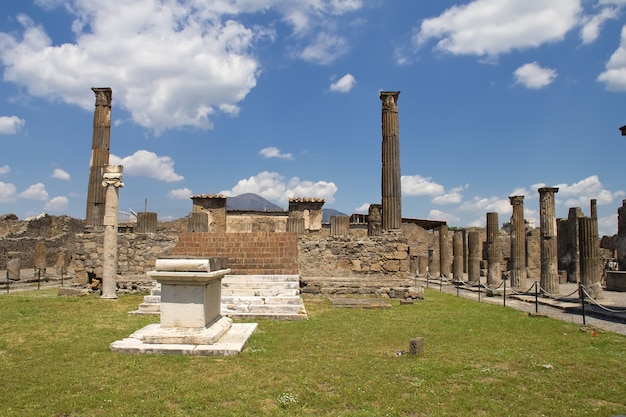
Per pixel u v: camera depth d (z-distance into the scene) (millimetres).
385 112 21203
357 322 12070
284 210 39062
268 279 15172
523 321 12836
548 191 22078
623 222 23078
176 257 8273
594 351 8859
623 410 5641
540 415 5426
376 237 19656
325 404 5535
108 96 21250
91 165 20641
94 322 10992
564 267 31562
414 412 5434
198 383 6066
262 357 7539
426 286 27688
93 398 5457
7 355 7559
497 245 27344
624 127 15891
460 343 9516
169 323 8117
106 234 16641
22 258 39000
